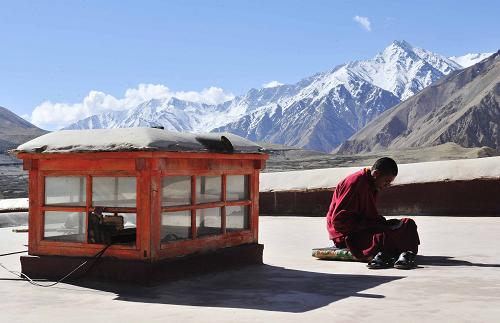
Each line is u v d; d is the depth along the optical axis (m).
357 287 5.81
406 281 6.09
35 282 6.36
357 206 7.80
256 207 7.73
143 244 6.12
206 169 6.84
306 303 5.08
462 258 7.93
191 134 6.92
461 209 15.01
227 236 7.21
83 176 6.49
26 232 12.63
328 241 10.52
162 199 6.24
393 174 7.78
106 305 5.18
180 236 6.52
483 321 4.24
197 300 5.33
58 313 4.86
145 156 6.07
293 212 17.02
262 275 6.69
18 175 55.25
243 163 7.47
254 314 4.66
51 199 6.70
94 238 6.38
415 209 15.55
